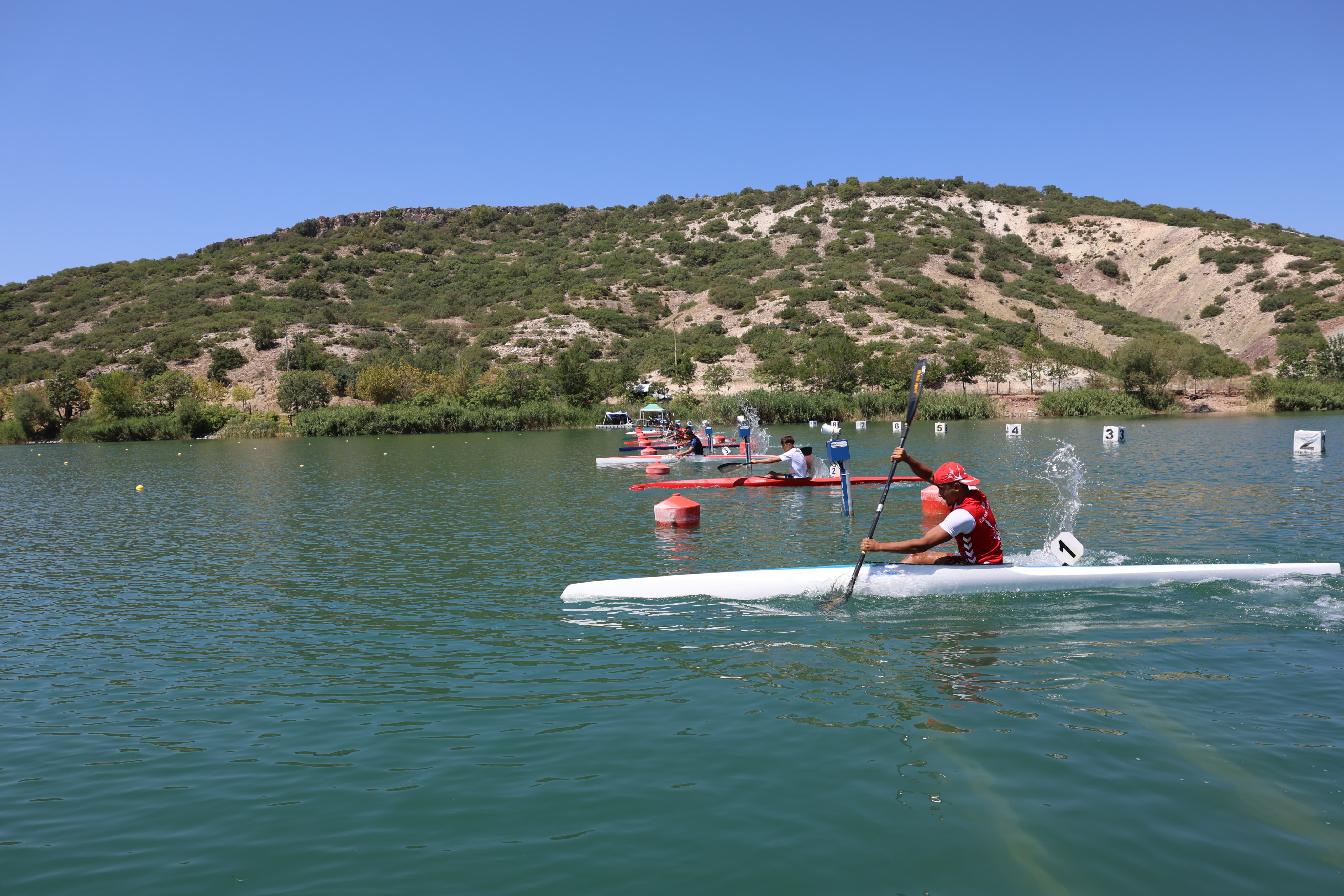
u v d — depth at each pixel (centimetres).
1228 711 505
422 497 1766
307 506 1659
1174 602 760
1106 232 11681
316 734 509
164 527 1430
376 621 778
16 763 477
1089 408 5094
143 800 426
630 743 479
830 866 344
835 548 1103
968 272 10150
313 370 6731
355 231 13138
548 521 1390
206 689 602
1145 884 327
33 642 733
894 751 457
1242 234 10388
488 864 353
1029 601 773
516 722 517
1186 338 8281
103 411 5341
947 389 6072
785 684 570
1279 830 366
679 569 981
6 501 1884
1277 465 1989
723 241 12181
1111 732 477
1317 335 7431
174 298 9294
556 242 13062
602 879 338
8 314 9256
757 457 2436
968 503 807
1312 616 714
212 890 339
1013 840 362
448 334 8419
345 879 345
